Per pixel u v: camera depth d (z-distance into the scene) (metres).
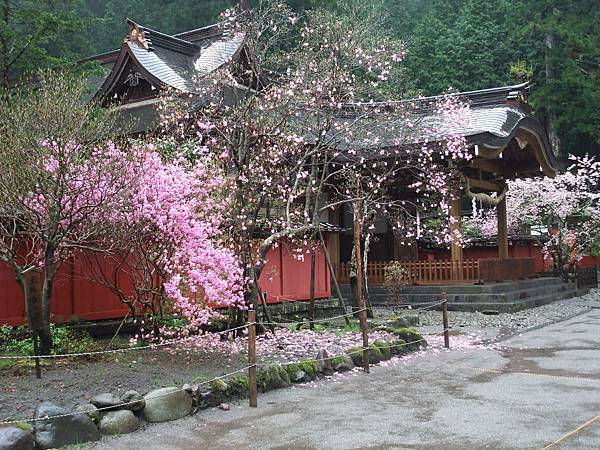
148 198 9.71
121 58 19.98
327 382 9.67
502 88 23.06
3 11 18.03
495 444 6.45
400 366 10.96
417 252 26.27
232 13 15.98
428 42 42.97
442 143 18.44
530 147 23.06
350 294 21.38
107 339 11.84
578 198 29.12
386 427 7.18
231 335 11.62
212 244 10.68
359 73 21.73
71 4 21.83
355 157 17.80
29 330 10.23
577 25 38.03
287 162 15.07
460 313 19.20
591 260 36.69
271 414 7.80
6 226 10.23
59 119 9.38
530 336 14.70
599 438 6.57
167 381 8.27
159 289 10.39
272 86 14.23
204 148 11.95
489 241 29.67
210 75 14.09
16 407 6.99
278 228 15.91
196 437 6.90
